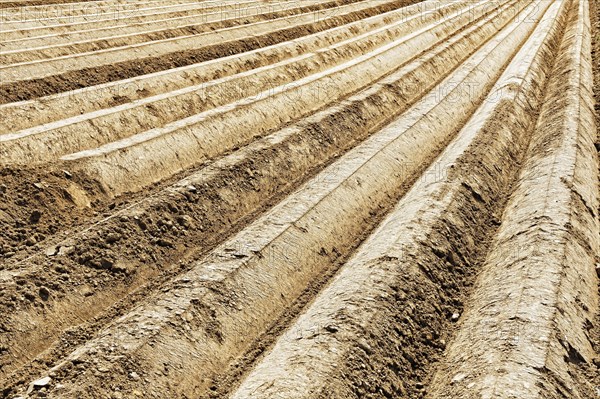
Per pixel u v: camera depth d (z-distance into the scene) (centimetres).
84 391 708
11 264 936
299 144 1455
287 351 799
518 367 729
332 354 768
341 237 1148
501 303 880
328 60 2262
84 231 1013
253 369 804
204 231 1120
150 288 964
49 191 1112
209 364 805
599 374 778
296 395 706
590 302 923
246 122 1576
